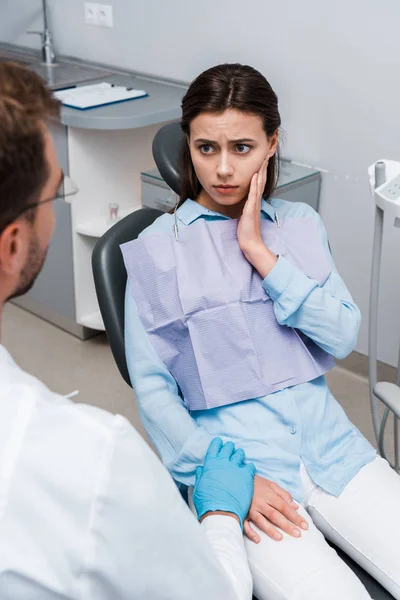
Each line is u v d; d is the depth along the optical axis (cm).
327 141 237
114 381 251
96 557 64
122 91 259
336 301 133
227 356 130
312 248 139
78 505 63
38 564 62
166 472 71
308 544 114
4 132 61
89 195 255
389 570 117
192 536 72
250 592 91
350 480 128
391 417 232
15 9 318
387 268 236
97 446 64
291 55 236
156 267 132
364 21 216
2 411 64
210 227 134
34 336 277
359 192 235
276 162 144
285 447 129
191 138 129
